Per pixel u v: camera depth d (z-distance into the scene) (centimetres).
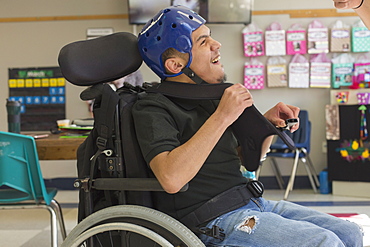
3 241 348
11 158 238
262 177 598
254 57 600
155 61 147
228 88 133
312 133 596
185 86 143
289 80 590
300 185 598
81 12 617
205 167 144
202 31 146
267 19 599
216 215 141
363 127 512
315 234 128
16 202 249
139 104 142
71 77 142
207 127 130
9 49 625
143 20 588
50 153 250
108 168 142
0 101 627
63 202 517
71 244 137
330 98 586
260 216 137
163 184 129
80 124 301
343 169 524
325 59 586
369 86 547
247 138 152
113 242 142
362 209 443
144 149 133
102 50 146
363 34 572
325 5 593
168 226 129
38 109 624
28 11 621
